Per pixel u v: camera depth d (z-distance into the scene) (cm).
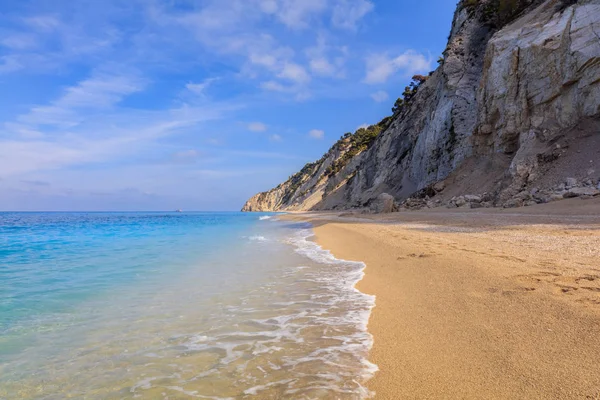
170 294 675
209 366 372
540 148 2450
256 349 409
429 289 577
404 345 382
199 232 2498
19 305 610
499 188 2586
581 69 2308
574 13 2528
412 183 4869
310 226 2705
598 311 385
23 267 991
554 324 370
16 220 5462
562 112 2445
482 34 4225
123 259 1138
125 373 364
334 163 11694
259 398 304
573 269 586
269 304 592
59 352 418
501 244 919
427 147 4303
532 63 2681
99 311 573
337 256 1088
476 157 3381
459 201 2753
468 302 482
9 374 366
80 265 1022
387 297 578
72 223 4269
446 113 4059
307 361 369
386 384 307
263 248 1410
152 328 492
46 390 335
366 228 1786
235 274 861
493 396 266
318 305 572
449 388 286
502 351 333
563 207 1738
